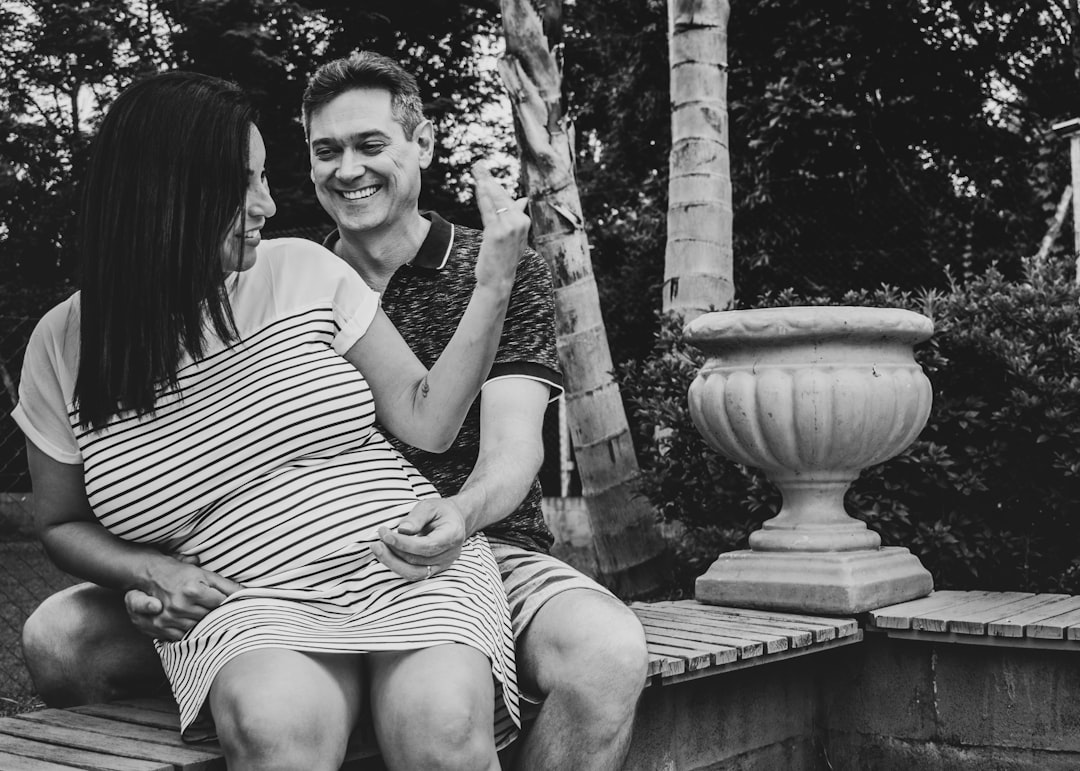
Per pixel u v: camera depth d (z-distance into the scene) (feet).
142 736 5.67
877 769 9.47
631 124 40.09
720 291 16.65
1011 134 38.81
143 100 5.65
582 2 44.83
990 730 8.95
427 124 7.27
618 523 16.01
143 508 5.67
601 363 16.20
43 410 5.88
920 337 10.25
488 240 5.83
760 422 10.02
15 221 43.45
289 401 5.70
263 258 6.01
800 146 34.42
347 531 5.71
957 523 12.38
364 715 5.65
